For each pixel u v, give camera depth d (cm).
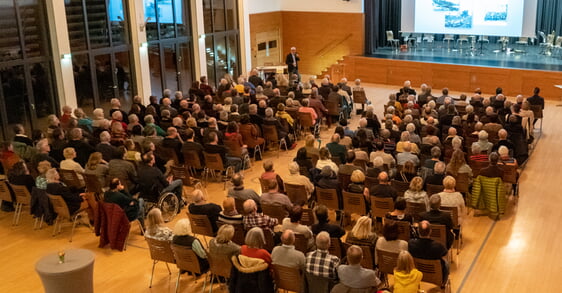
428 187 848
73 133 1031
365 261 656
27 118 1340
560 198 1004
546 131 1436
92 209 881
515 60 1969
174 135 1067
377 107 1748
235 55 2039
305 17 2311
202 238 870
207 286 727
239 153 1128
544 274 751
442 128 1195
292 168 855
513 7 1997
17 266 803
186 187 1085
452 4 2103
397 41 2247
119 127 1097
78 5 1418
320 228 662
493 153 902
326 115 1475
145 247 844
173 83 1786
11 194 941
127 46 1577
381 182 811
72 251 602
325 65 2331
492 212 907
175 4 1736
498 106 1356
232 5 1983
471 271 760
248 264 584
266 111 1233
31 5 1309
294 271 592
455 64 1944
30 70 1329
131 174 926
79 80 1455
